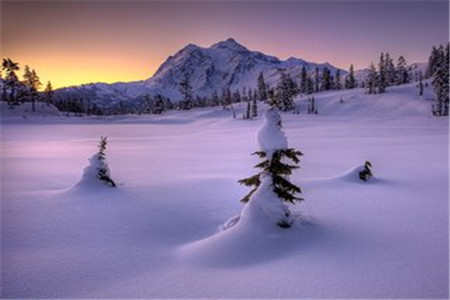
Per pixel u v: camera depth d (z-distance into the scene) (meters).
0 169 21.53
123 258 7.33
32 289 5.98
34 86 128.50
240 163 24.80
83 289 5.93
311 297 5.20
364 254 6.84
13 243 8.36
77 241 8.51
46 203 12.13
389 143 38.12
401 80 172.38
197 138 56.91
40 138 55.12
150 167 23.05
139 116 147.75
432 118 95.75
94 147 39.72
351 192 13.36
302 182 15.30
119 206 11.86
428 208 10.84
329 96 152.75
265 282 5.76
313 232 8.18
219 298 5.31
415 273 5.94
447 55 101.88
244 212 8.25
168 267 6.71
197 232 9.38
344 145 36.97
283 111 133.12
